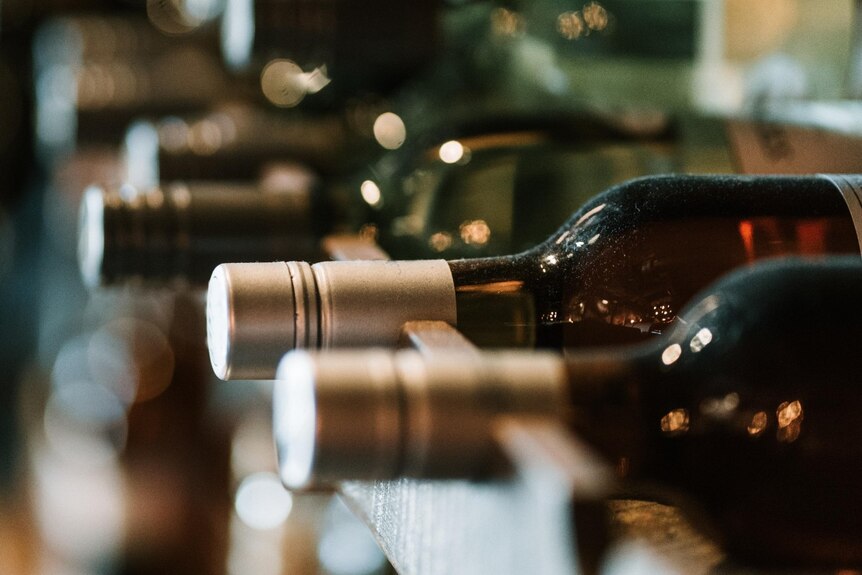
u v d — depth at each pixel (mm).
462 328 482
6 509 1558
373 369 329
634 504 418
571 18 917
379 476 331
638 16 918
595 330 493
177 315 1366
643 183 525
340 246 534
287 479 338
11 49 1816
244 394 1188
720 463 421
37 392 1727
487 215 731
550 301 490
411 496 374
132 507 1324
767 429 423
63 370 1647
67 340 1676
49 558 1434
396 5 845
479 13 914
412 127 934
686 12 915
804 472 423
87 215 597
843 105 731
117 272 588
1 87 1798
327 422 325
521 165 748
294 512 1037
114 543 1335
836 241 494
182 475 1293
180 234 591
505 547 308
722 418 423
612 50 918
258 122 883
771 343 426
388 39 848
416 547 368
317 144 846
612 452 418
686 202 512
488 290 486
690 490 421
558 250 503
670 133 733
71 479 1450
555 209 734
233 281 410
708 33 910
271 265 416
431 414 324
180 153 816
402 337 402
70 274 1676
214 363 420
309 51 841
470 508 326
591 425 413
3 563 1455
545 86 910
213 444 1215
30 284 1800
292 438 334
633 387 421
